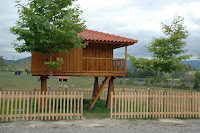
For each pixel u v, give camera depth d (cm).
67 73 1285
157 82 3397
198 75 2950
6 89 1638
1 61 8919
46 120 971
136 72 5416
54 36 1041
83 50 1391
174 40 1409
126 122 984
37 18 977
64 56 1284
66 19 1038
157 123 978
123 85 3597
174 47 1416
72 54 1300
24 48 1081
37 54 1247
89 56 1402
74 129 833
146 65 1387
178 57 1338
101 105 1527
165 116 1098
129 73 5466
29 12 1024
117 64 1453
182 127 910
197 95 1133
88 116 1103
